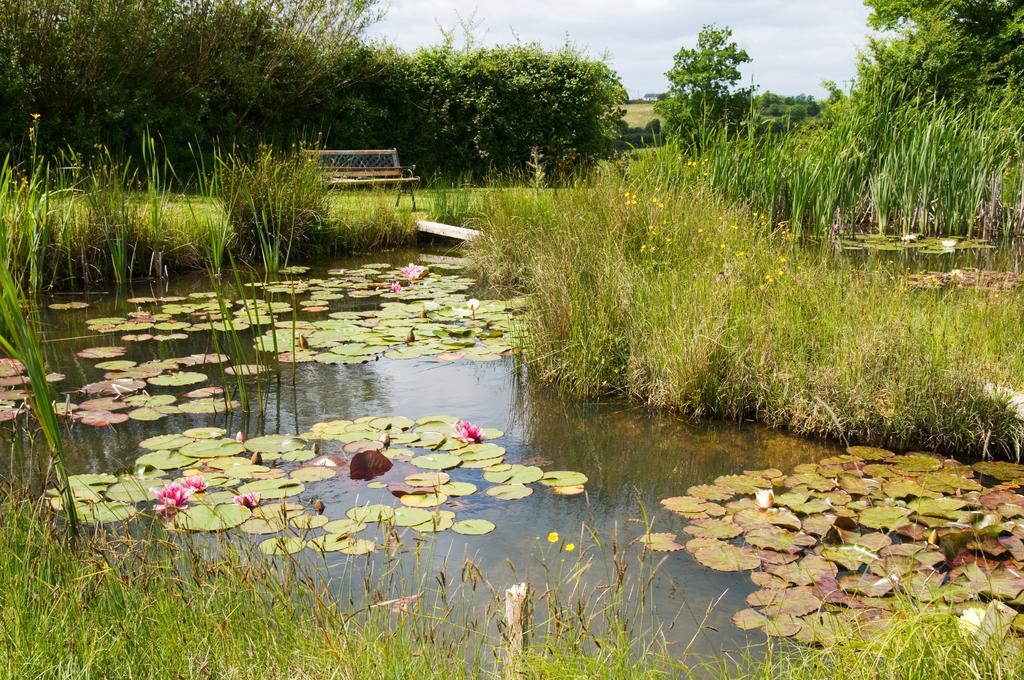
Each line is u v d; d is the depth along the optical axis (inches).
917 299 181.6
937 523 107.5
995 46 746.2
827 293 175.8
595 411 160.7
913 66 633.6
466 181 510.3
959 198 371.9
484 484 124.6
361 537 105.8
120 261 267.4
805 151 378.6
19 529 90.1
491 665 78.7
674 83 848.9
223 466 125.8
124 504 111.1
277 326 218.1
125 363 180.5
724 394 157.6
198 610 77.5
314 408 158.1
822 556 100.2
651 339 168.4
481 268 301.4
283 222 320.8
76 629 72.3
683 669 79.0
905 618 78.5
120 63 442.9
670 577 98.7
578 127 620.1
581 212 252.2
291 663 71.3
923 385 141.8
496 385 175.3
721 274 186.5
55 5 413.7
